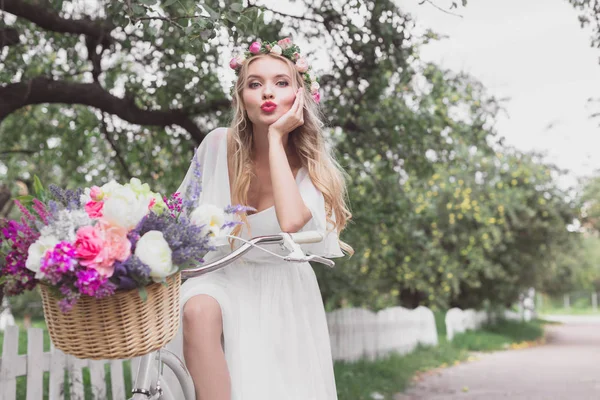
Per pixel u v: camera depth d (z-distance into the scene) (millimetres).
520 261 22234
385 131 7824
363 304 14977
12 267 1754
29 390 4867
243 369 2396
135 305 1828
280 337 2570
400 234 9789
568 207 21031
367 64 7121
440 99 8297
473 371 11867
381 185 8547
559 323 39500
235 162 2736
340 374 9047
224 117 7617
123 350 1830
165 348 2398
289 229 2395
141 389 1988
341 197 2812
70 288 1729
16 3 6234
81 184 9164
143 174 8969
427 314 16703
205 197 2701
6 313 12555
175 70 6676
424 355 13758
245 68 2727
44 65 8039
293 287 2664
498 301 23859
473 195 17375
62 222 1744
